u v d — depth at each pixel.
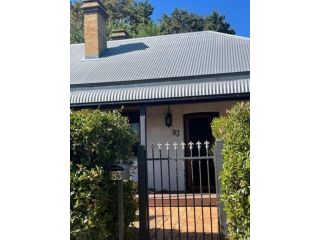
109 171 5.08
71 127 4.80
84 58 16.38
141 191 6.31
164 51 16.02
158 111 13.52
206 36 17.48
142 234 6.18
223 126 5.72
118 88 12.84
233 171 4.38
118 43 18.34
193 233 6.92
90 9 16.33
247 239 4.21
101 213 5.03
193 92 11.95
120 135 5.43
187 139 13.23
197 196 10.66
